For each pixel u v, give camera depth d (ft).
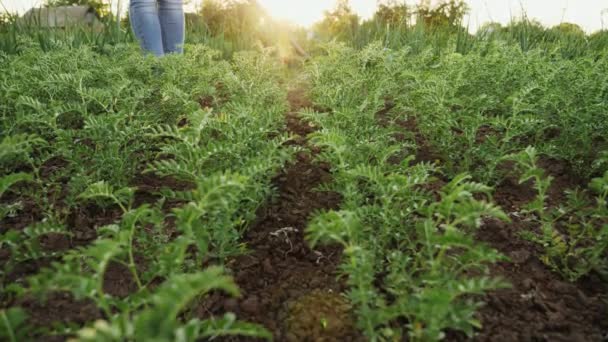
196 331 2.92
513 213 6.97
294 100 14.02
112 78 10.82
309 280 5.64
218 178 3.98
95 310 4.91
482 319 4.91
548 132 10.24
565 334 4.78
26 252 5.21
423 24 23.18
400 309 4.05
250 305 5.10
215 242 5.56
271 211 7.12
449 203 4.25
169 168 5.39
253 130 6.94
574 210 6.99
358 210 5.10
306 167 8.66
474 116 8.57
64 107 7.38
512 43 17.53
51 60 11.07
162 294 2.69
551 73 10.04
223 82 11.41
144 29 13.75
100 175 6.93
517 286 5.42
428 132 8.82
